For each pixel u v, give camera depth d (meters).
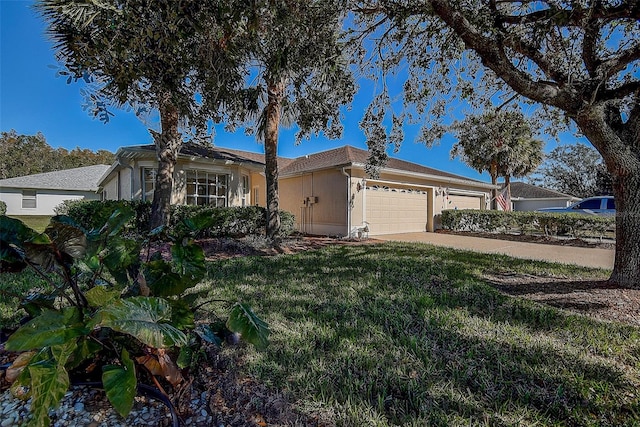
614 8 3.95
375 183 12.79
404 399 2.01
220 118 5.82
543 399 2.02
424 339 2.83
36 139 35.69
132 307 1.77
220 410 1.94
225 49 3.66
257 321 2.24
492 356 2.56
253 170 13.06
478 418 1.84
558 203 25.58
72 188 22.95
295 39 4.37
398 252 8.02
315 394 2.04
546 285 4.96
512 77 4.49
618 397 2.06
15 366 1.90
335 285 4.66
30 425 1.45
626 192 4.68
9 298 3.73
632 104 4.58
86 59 3.13
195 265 2.51
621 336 3.01
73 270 2.31
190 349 2.19
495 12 4.59
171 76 3.45
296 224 14.40
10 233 1.87
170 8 2.81
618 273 4.85
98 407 1.96
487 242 11.29
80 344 1.87
